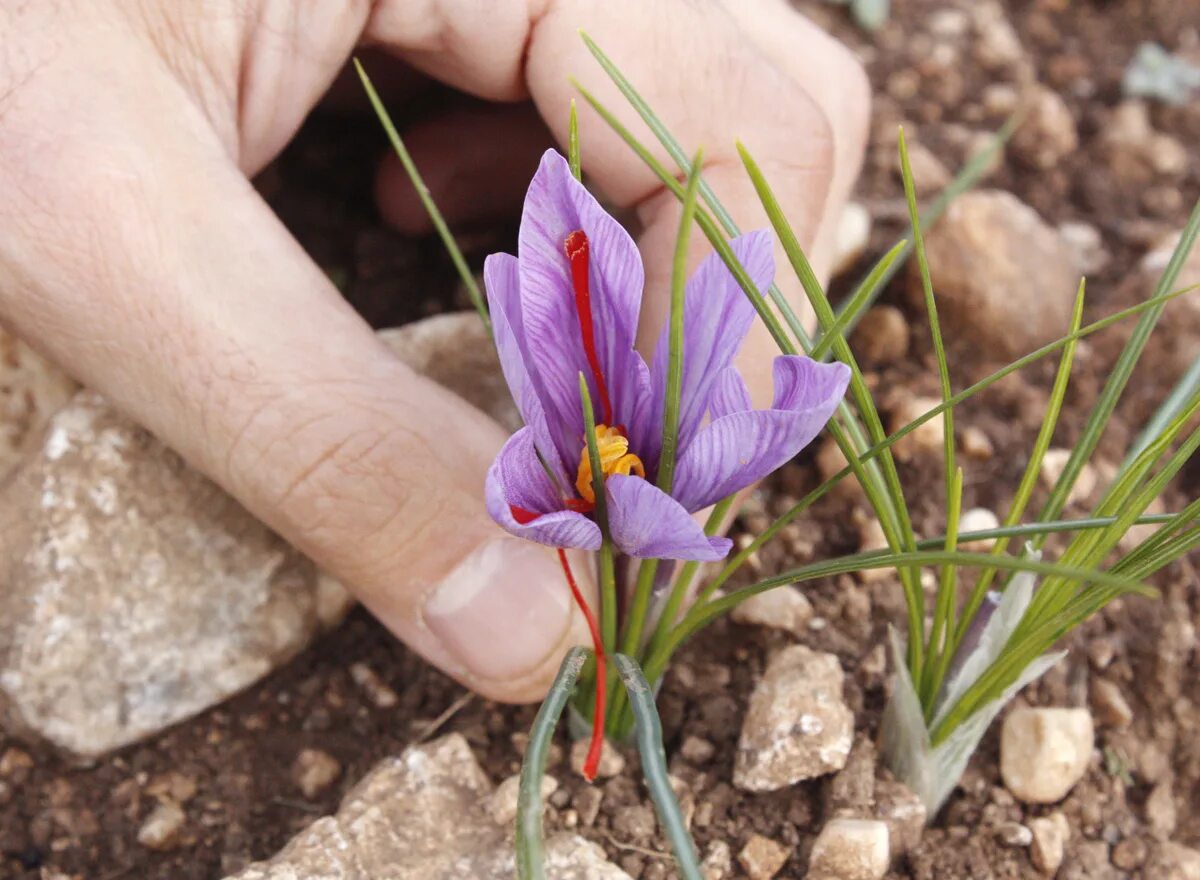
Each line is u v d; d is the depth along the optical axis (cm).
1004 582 25
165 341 24
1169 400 25
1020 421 31
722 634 27
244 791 27
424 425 24
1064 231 34
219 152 25
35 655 26
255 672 27
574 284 21
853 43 39
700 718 27
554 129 27
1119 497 23
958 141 36
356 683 27
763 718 26
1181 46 39
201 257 24
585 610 22
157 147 24
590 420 20
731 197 26
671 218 26
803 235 27
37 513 27
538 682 25
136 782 27
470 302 32
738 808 26
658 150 26
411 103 33
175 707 27
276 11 25
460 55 27
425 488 24
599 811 25
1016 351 31
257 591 27
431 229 32
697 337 21
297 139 33
